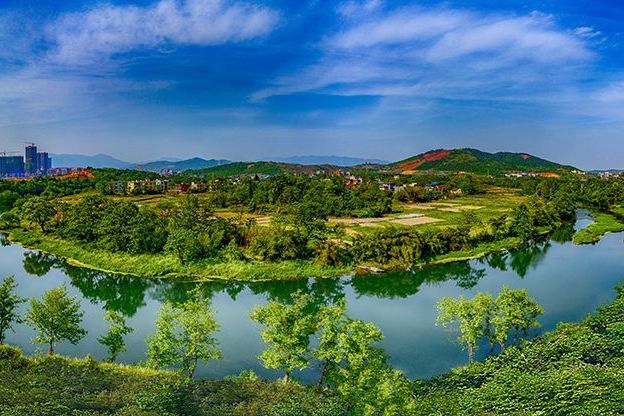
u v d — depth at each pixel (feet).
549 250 376.89
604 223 486.79
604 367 126.00
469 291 274.36
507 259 349.00
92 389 118.83
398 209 577.43
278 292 279.08
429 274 312.91
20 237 413.18
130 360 179.93
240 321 225.97
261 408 113.91
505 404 116.37
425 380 153.58
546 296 252.83
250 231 361.51
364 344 125.29
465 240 367.45
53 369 132.87
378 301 258.57
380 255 330.13
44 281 296.51
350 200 542.98
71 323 157.38
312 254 331.36
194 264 315.99
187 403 113.09
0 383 115.44
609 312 180.45
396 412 107.86
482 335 163.94
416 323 219.41
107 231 349.82
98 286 289.33
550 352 148.56
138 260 324.80
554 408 107.65
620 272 304.09
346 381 120.47
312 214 427.74
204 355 145.18
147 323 224.12
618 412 99.35
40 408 99.35
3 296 160.35
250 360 180.45
